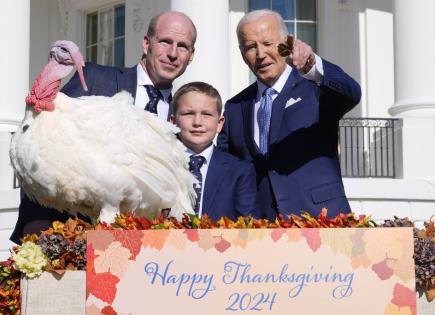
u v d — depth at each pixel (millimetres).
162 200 4160
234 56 16812
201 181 4828
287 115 5203
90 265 3357
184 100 4852
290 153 5133
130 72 5152
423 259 3498
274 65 5223
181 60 5062
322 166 5125
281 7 17266
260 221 3678
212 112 4863
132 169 4020
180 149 4359
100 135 3973
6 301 3730
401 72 14039
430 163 13398
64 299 3523
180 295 3355
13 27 13500
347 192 12656
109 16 18656
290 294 3371
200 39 13242
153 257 3359
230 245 3371
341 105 4988
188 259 3361
